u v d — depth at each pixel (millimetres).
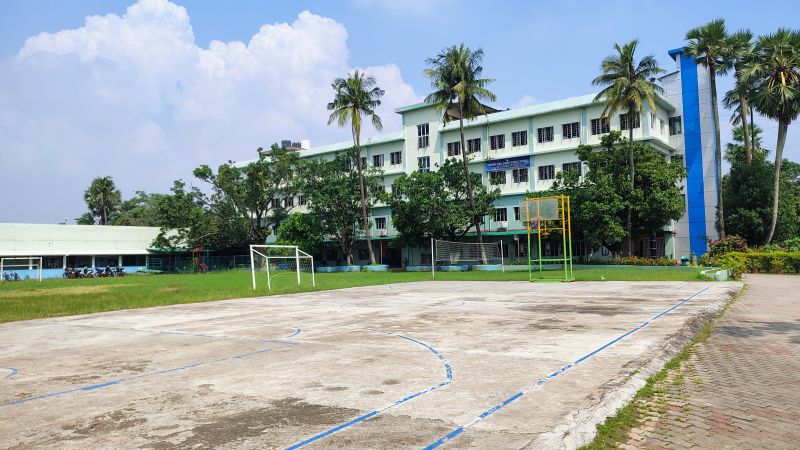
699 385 6355
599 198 33969
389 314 14164
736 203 38281
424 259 52688
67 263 53312
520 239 47188
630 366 7066
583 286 23125
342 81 45531
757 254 32469
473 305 16016
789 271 31219
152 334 11602
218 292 24125
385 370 7273
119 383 6973
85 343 10602
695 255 39469
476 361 7703
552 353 8125
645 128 40312
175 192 57062
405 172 54219
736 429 4859
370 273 42281
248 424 5090
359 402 5742
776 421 5066
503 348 8672
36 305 19484
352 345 9391
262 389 6430
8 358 9141
